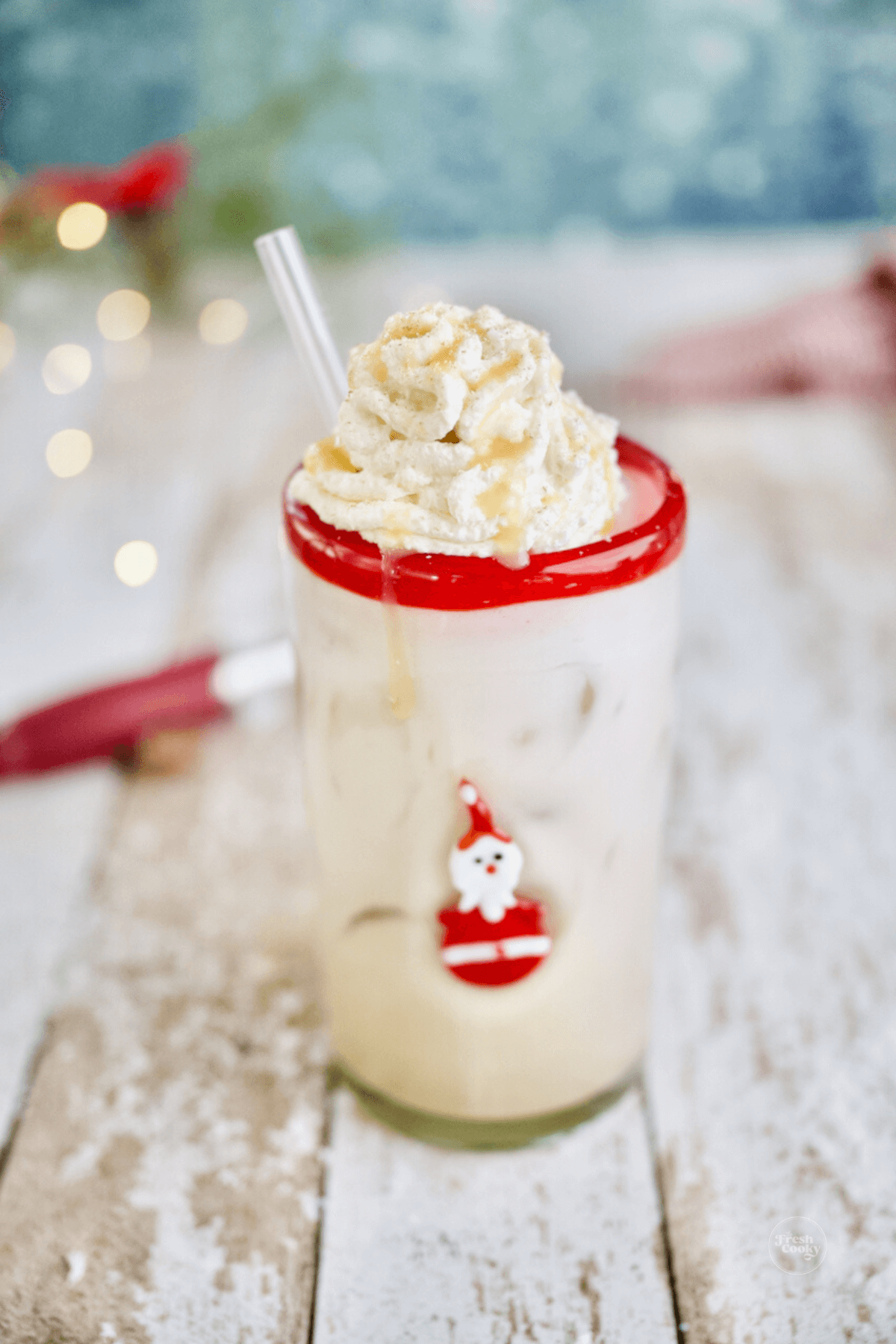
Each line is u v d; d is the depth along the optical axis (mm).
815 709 646
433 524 414
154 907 556
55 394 1103
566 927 448
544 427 418
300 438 995
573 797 436
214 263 1312
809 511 848
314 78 1131
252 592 754
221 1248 448
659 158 1608
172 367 1163
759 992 515
